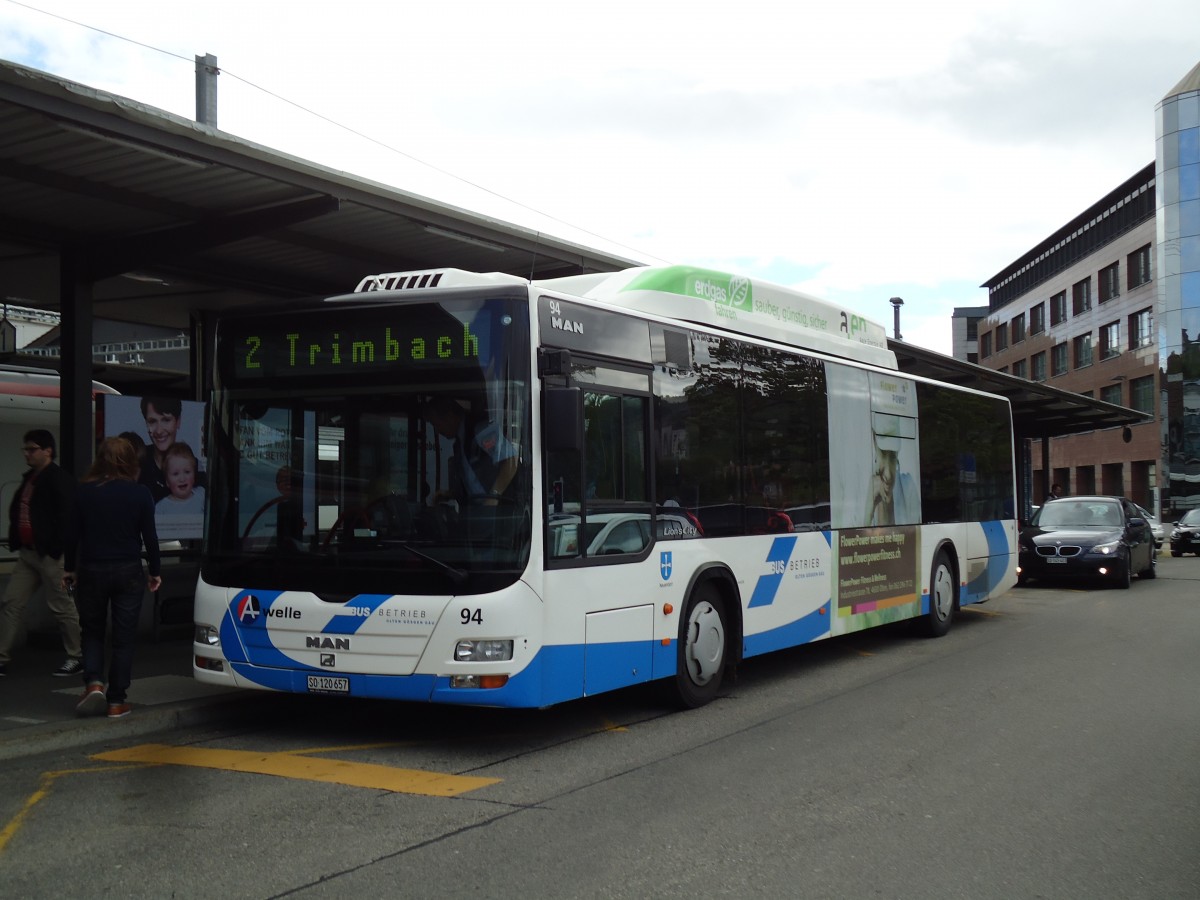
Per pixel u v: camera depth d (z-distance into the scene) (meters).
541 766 7.07
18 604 9.67
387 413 7.52
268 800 6.23
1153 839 5.57
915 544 13.23
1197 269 58.22
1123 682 10.45
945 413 14.38
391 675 7.19
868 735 8.05
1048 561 21.66
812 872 5.05
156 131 8.29
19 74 7.33
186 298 14.07
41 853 5.29
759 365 10.10
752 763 7.16
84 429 10.81
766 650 9.95
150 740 7.83
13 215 10.29
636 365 8.37
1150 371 62.19
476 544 7.16
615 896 4.73
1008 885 4.90
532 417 7.27
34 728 7.60
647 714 8.84
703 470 9.15
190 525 12.01
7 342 14.99
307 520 7.59
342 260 12.57
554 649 7.34
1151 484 64.38
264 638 7.57
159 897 4.70
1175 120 59.03
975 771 6.96
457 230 11.05
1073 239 73.44
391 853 5.29
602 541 7.87
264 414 7.87
